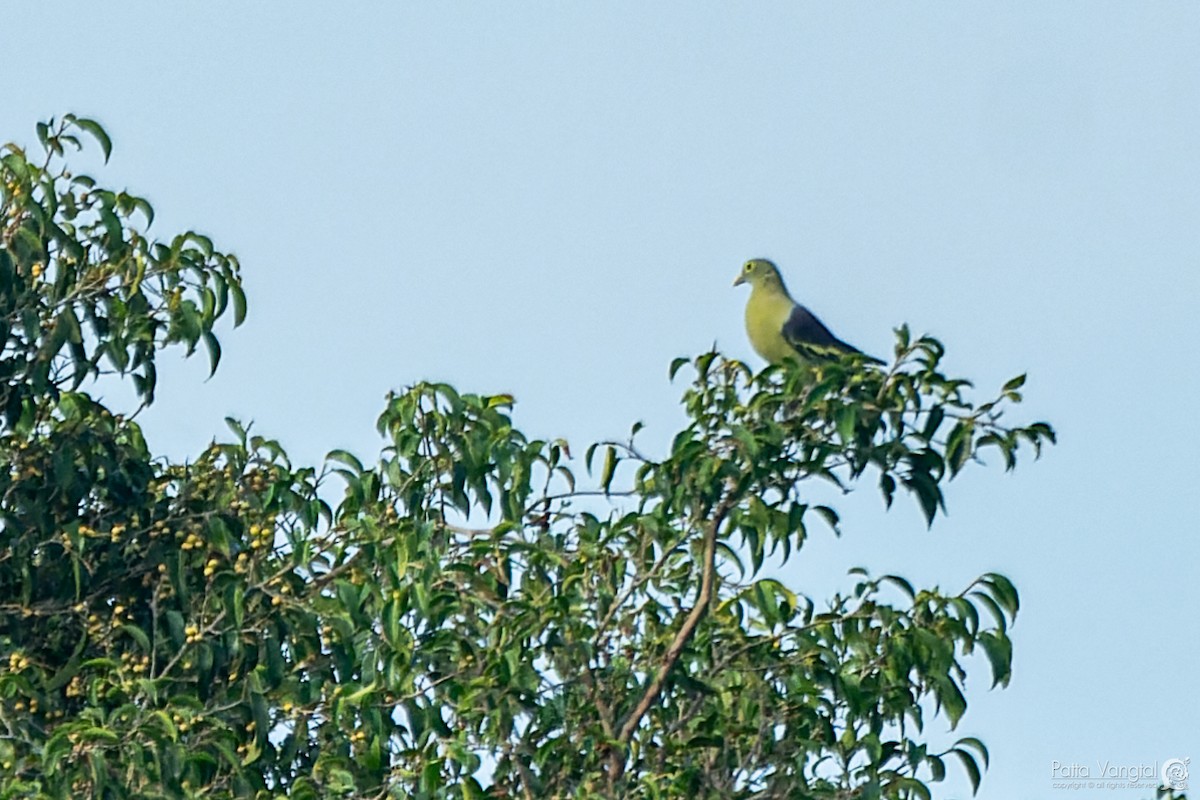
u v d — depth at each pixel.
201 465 16.11
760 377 14.12
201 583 15.55
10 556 15.38
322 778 13.63
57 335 15.35
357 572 14.76
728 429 14.00
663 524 14.16
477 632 14.25
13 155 15.38
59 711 14.52
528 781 13.91
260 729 13.98
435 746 13.38
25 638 15.50
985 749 14.39
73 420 15.64
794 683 14.45
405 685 13.73
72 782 12.62
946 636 14.18
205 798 13.02
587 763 13.92
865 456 14.05
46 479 15.59
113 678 14.04
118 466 15.75
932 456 14.15
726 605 14.76
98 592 15.58
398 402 15.02
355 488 15.11
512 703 13.81
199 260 15.78
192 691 14.73
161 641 14.53
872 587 14.53
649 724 14.57
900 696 14.42
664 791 13.84
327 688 14.52
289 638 14.79
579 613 13.97
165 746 12.62
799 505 14.09
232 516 15.64
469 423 14.99
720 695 14.29
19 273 15.34
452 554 14.90
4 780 12.82
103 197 15.58
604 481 14.58
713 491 13.90
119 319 15.61
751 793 14.45
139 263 15.52
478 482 14.79
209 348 15.84
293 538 15.02
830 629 14.62
